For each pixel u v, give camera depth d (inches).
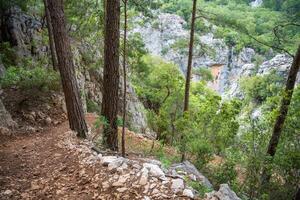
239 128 380.8
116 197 184.7
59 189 206.7
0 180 221.3
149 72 1227.9
